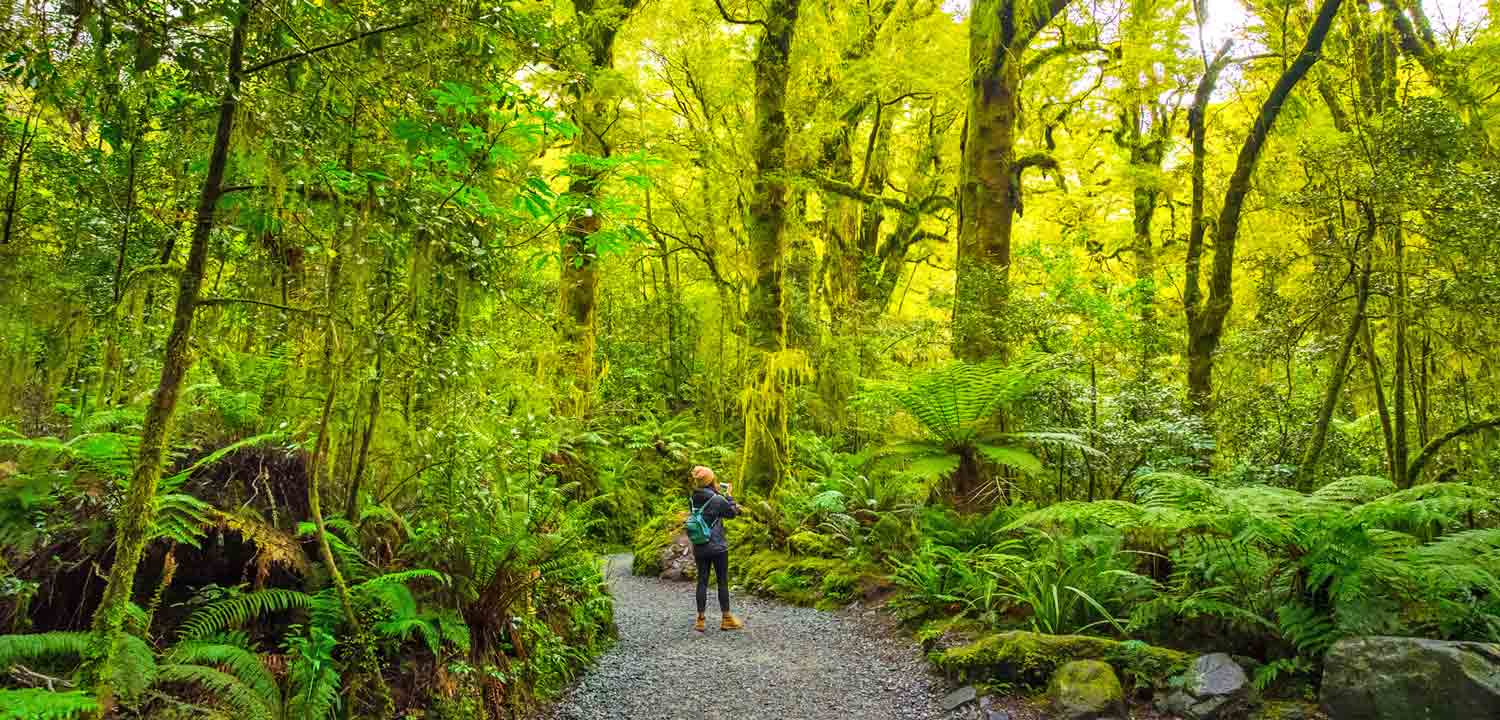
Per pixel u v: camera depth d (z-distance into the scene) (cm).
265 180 245
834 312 1526
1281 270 671
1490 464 638
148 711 255
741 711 424
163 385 219
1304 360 711
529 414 500
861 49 1321
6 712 188
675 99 1323
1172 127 1518
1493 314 533
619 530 1086
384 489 426
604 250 400
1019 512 690
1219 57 1040
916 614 580
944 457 768
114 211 346
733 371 1558
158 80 256
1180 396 836
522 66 288
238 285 343
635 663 505
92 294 328
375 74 249
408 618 329
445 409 388
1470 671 318
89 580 287
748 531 871
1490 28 862
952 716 417
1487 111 793
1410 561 381
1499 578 370
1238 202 893
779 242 967
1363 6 849
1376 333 710
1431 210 539
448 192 302
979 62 885
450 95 254
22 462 300
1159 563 534
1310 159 602
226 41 215
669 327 1670
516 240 411
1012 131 880
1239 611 413
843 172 1595
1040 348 896
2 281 306
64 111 249
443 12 232
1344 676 351
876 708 430
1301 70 850
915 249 1886
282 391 400
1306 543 400
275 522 332
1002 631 514
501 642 413
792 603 697
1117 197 1612
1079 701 397
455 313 362
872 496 866
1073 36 1169
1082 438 746
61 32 216
